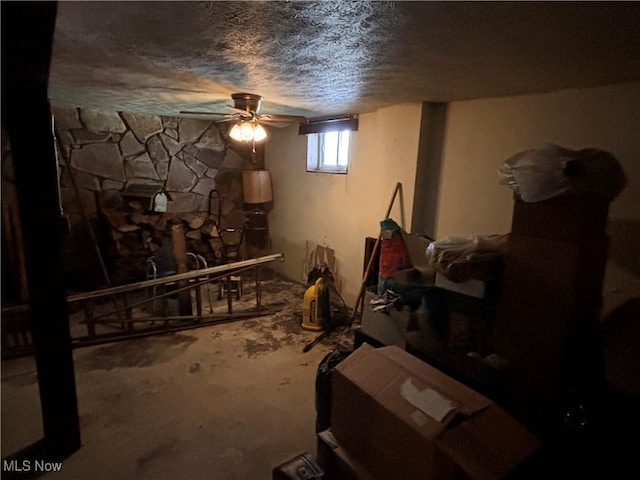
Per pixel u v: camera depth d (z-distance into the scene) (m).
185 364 2.76
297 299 4.19
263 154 5.32
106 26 1.43
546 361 1.68
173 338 3.16
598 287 1.70
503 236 2.02
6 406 2.23
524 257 1.74
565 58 1.67
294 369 2.74
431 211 3.12
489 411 1.46
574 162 1.54
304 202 4.63
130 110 4.05
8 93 1.54
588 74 1.91
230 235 5.00
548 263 1.65
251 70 2.07
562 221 1.60
